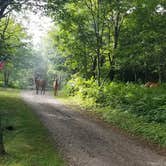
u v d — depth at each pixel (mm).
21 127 16703
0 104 24625
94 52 30953
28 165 10625
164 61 30016
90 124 18906
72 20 27547
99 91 27109
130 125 18031
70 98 33031
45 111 22984
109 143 14445
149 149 13820
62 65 48219
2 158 11375
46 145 13336
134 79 36719
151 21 27078
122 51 27656
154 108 20062
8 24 35188
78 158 11836
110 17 28953
